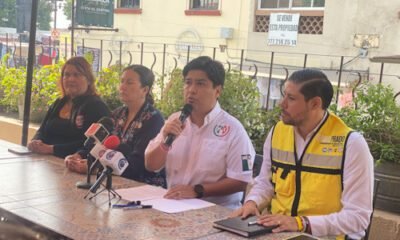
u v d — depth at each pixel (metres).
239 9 10.98
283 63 10.34
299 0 10.26
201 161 3.16
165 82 5.26
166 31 12.12
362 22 9.35
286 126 2.80
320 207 2.60
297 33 10.20
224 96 4.32
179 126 3.09
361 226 2.51
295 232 2.37
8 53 7.65
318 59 9.91
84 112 4.08
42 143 3.90
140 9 12.48
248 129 4.35
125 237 2.14
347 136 2.59
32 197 2.66
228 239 2.21
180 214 2.53
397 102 3.95
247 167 3.13
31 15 4.26
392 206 3.54
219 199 3.13
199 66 3.13
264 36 10.65
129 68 3.81
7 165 3.37
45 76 6.23
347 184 2.55
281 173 2.76
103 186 2.94
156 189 3.02
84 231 2.19
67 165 3.33
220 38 11.22
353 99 3.97
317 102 2.62
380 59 3.79
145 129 3.64
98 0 6.89
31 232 2.28
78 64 4.15
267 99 4.68
